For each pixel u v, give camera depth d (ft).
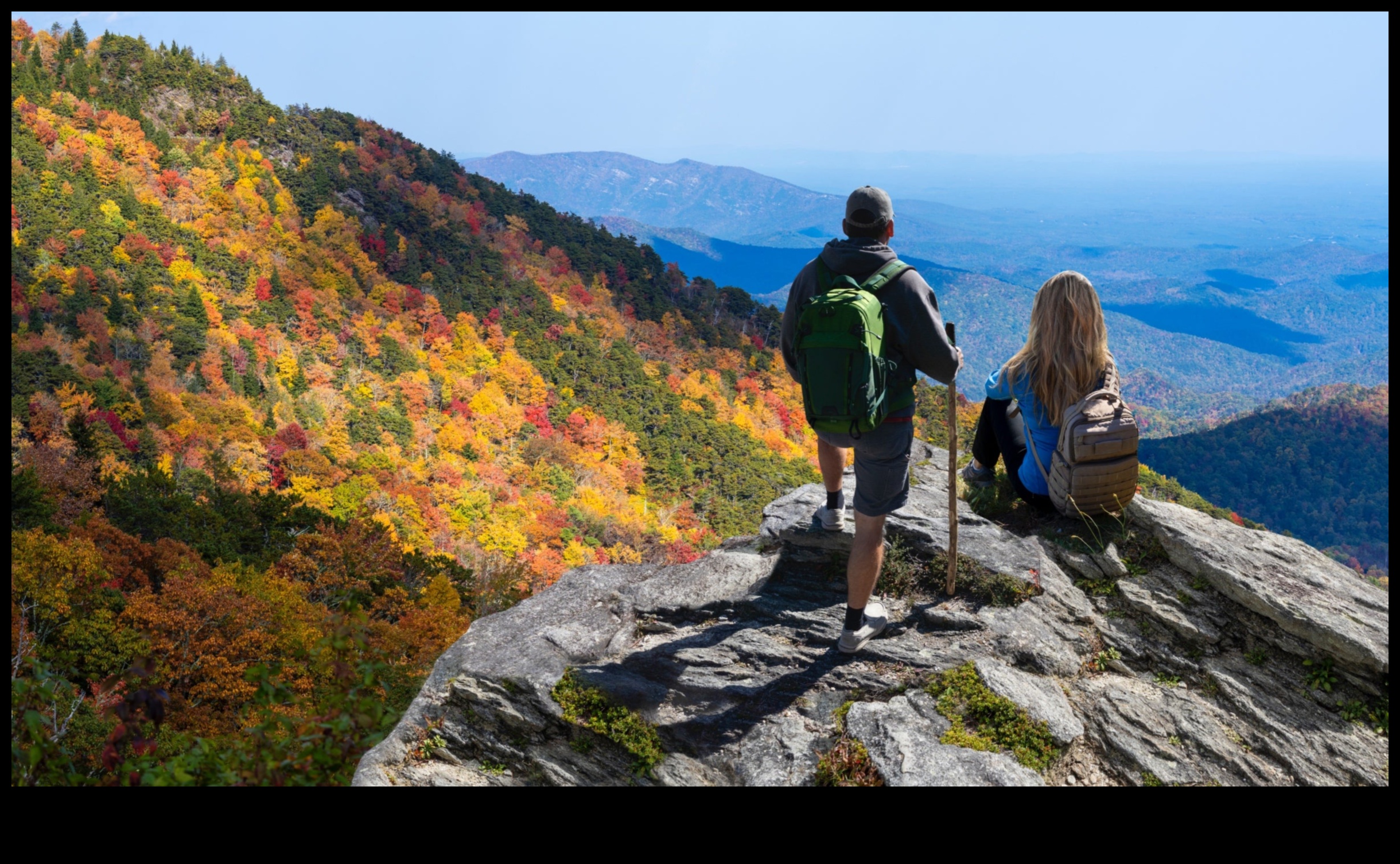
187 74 631.15
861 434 9.34
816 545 12.17
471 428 433.89
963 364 9.61
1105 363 11.57
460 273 592.19
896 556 11.83
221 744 11.21
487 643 11.34
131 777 9.62
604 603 12.05
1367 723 9.03
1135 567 11.51
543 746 9.93
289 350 415.64
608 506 400.47
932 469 15.51
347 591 147.43
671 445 477.77
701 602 11.68
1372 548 596.29
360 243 570.87
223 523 186.91
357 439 369.71
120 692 10.21
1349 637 9.32
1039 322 11.61
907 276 9.16
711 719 9.62
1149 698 9.59
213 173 554.46
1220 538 11.50
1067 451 11.41
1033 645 10.18
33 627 93.86
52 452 203.10
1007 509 13.21
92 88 576.20
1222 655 10.08
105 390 271.69
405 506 307.17
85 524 152.66
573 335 554.46
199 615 105.50
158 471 203.51
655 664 10.53
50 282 361.10
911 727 9.00
